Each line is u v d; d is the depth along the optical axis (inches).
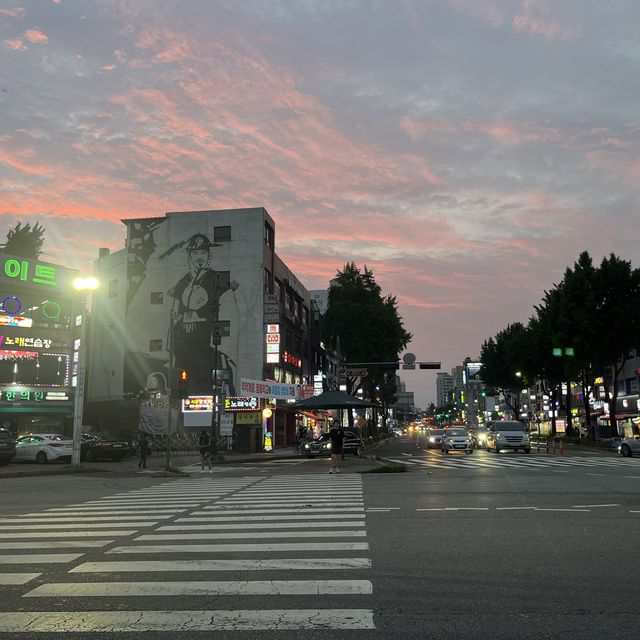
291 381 2310.5
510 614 195.9
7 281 1427.2
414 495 534.6
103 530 374.0
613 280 2054.6
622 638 173.8
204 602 212.4
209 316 1961.1
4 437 1087.0
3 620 195.2
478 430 2139.5
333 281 2242.9
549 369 2632.9
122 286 2016.5
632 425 2409.0
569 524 367.6
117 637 179.0
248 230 2004.2
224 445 1790.1
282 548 304.7
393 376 3029.0
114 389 1957.4
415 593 220.7
